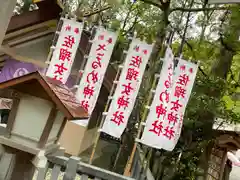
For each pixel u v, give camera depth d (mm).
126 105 7859
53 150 3273
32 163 2893
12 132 2953
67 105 2914
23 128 2945
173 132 7590
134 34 7961
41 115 2936
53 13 7152
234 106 11094
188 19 9953
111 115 7887
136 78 7863
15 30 6875
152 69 8734
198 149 10539
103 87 11891
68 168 3287
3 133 3062
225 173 14734
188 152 10578
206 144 10492
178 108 7703
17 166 2873
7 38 7055
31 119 2939
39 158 2816
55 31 7852
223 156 12945
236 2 4672
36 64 7848
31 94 2939
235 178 20391
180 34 10680
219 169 13125
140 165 7141
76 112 2996
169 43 7711
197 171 10484
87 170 3334
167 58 7621
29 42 7793
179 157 10352
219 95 10266
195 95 9945
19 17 6914
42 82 2867
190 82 7797
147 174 6379
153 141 7500
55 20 7363
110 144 15320
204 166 10648
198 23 10766
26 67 8469
